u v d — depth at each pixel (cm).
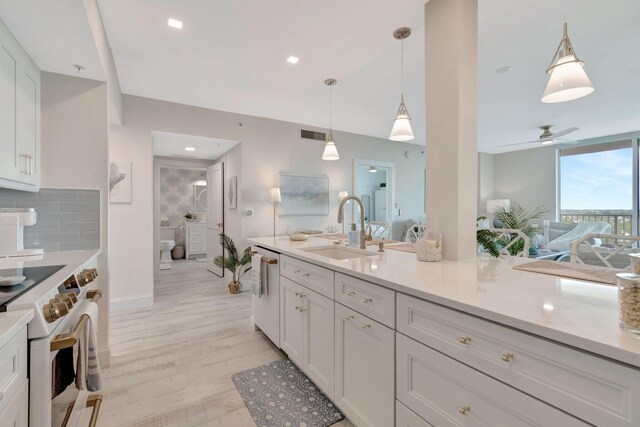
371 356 139
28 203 208
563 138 634
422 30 230
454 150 171
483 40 247
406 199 632
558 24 227
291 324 217
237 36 237
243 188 436
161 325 304
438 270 148
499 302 97
